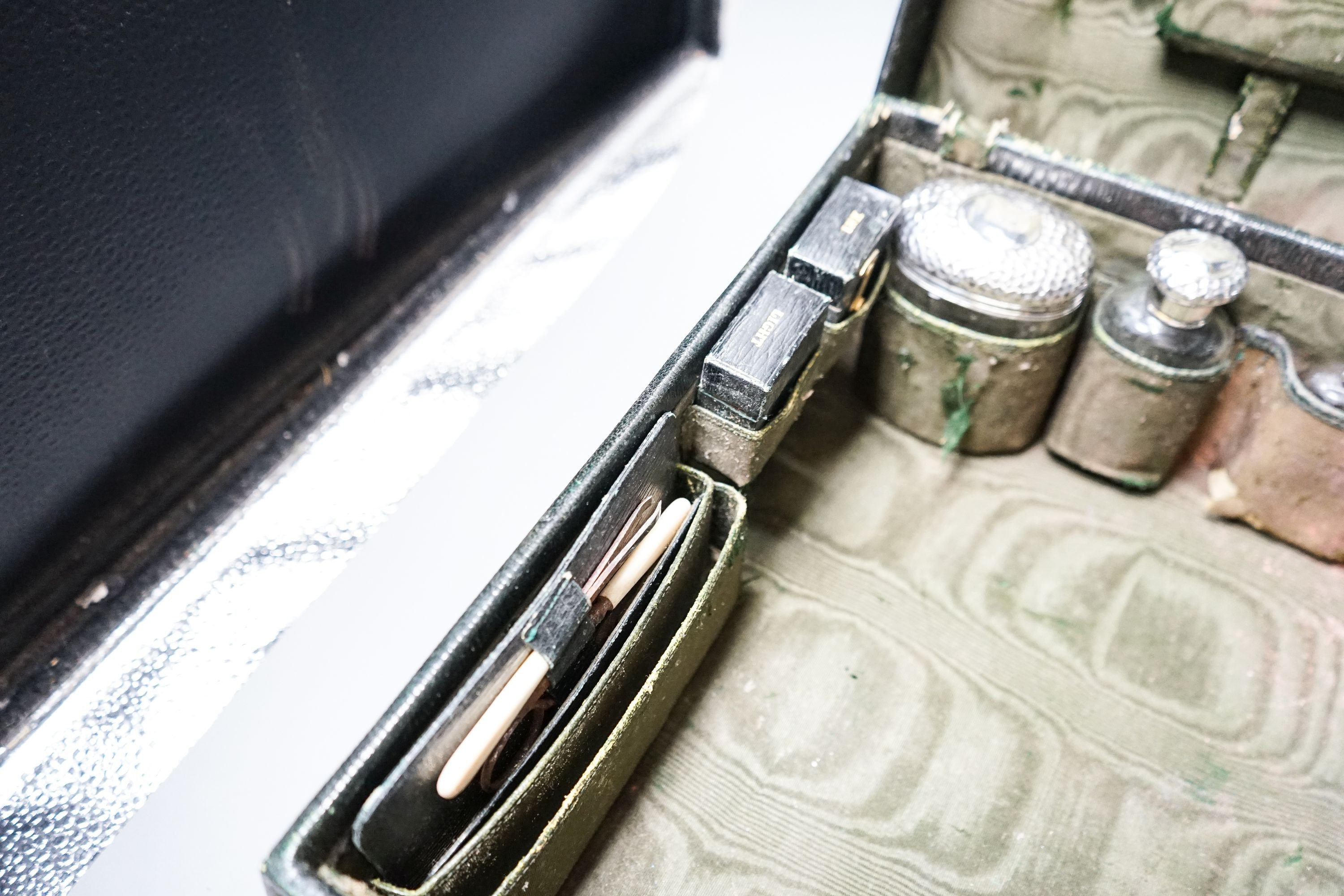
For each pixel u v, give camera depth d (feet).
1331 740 2.11
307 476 2.32
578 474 1.69
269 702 1.84
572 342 2.27
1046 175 2.33
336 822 1.35
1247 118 2.15
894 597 2.30
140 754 1.92
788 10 3.02
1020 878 1.90
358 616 1.91
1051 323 2.15
